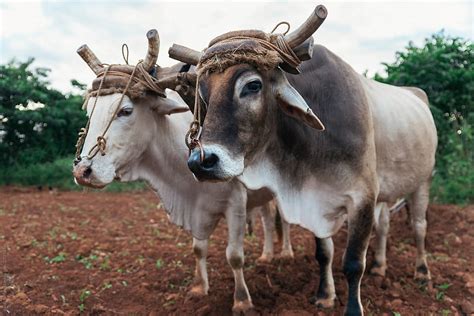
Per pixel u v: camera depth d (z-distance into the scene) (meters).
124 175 3.99
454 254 5.83
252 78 2.93
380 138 4.04
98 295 4.52
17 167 13.98
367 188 3.54
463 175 9.39
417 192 4.98
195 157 2.79
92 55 4.05
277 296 4.49
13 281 4.86
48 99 14.48
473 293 4.49
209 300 4.34
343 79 3.61
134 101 3.86
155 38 3.83
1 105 13.84
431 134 4.90
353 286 3.58
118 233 7.20
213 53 2.96
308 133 3.46
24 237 6.61
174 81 3.77
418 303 4.32
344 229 7.02
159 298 4.49
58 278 4.93
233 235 4.13
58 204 10.17
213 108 2.89
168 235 7.14
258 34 3.08
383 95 4.40
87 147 3.70
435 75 10.28
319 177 3.57
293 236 6.92
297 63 3.08
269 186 3.52
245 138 2.96
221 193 4.09
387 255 5.77
